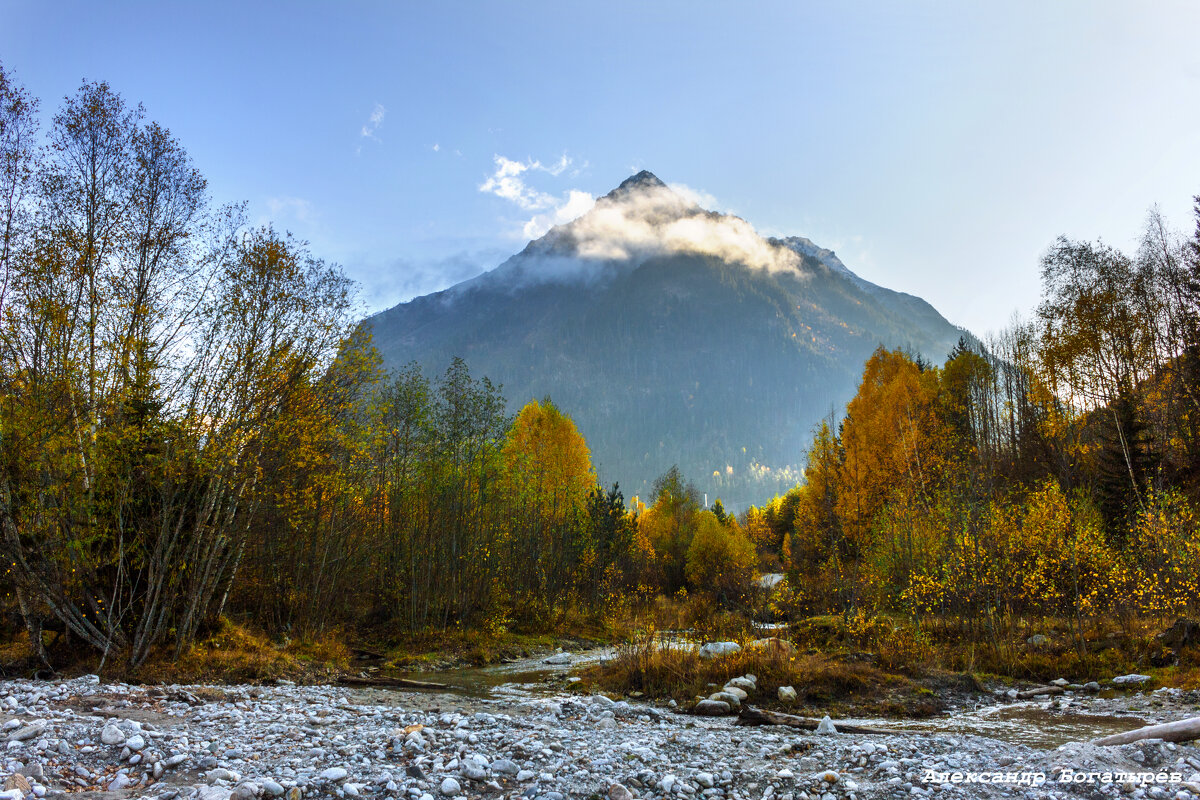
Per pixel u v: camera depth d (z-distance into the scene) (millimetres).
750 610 29172
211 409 16922
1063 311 32188
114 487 15758
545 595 35688
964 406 44969
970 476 25906
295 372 18375
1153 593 18078
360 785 7129
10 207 15469
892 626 20531
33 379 14852
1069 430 32469
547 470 42031
